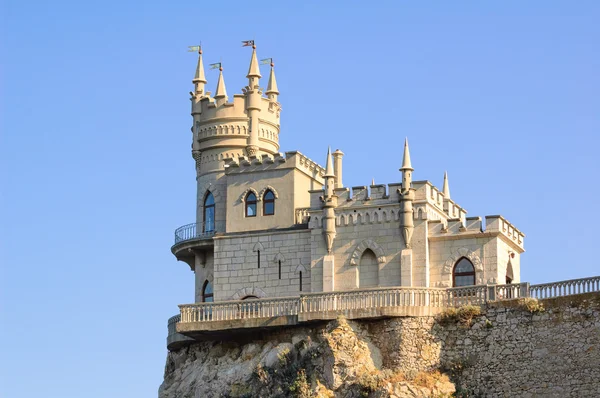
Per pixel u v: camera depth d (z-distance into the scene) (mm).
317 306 97500
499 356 92562
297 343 97312
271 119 112125
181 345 106062
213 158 110000
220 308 100688
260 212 105312
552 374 90562
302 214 104562
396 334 95062
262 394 96625
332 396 93625
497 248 98250
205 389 100688
